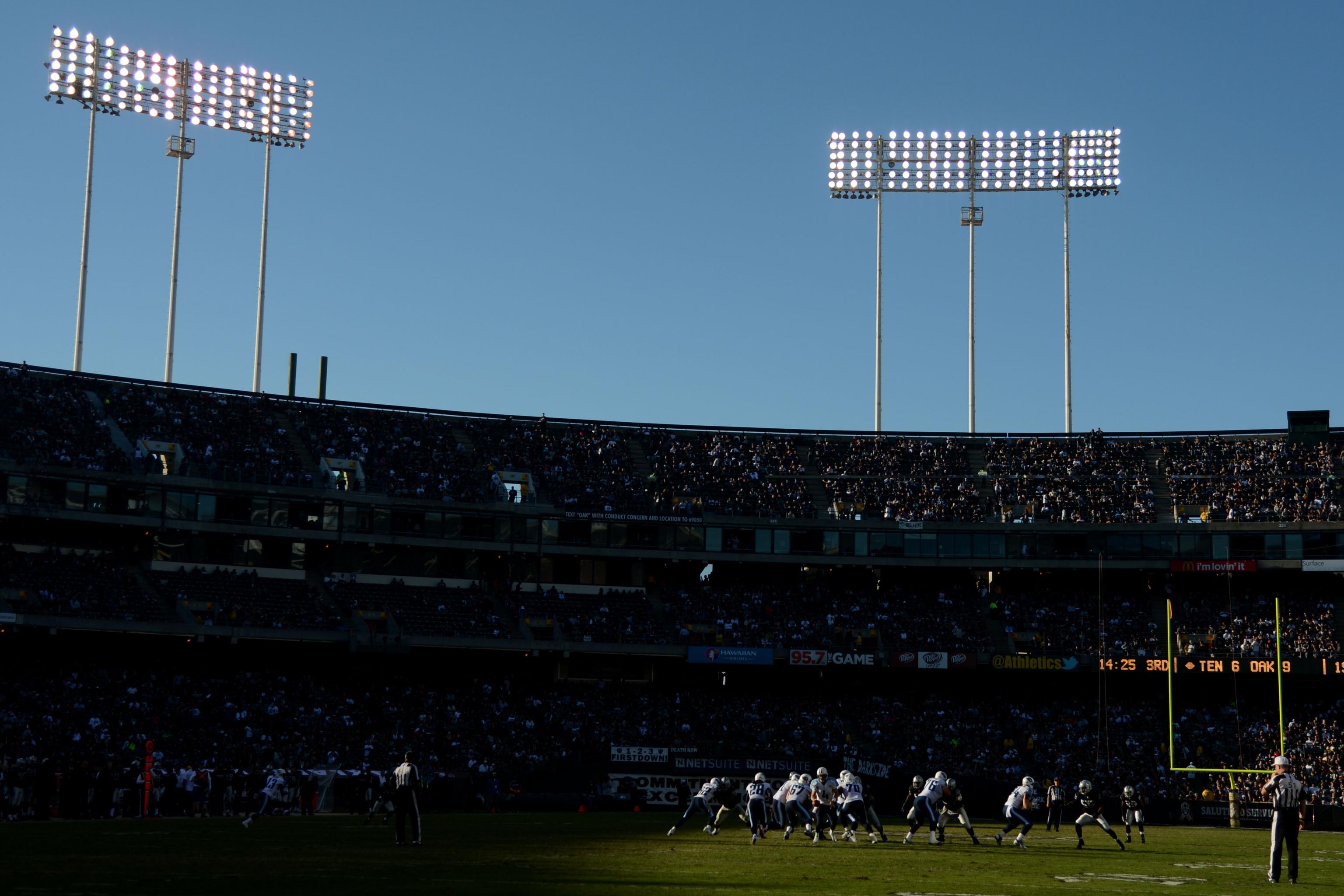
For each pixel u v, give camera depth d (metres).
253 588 63.44
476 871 22.97
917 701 68.31
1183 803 56.91
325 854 26.70
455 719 61.34
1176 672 65.62
